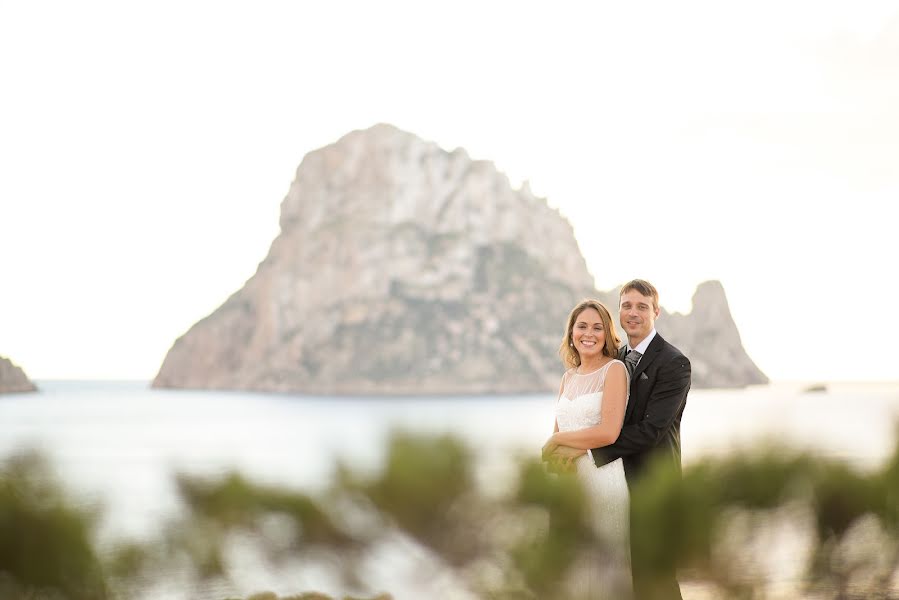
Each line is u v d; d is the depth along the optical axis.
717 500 2.45
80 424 105.31
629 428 4.79
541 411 144.75
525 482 2.32
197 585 2.31
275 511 2.29
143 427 100.25
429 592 2.32
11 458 2.34
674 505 2.40
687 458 2.56
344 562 2.32
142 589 2.32
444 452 2.33
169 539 2.33
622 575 2.41
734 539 2.43
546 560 2.32
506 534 2.33
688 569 2.46
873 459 2.56
